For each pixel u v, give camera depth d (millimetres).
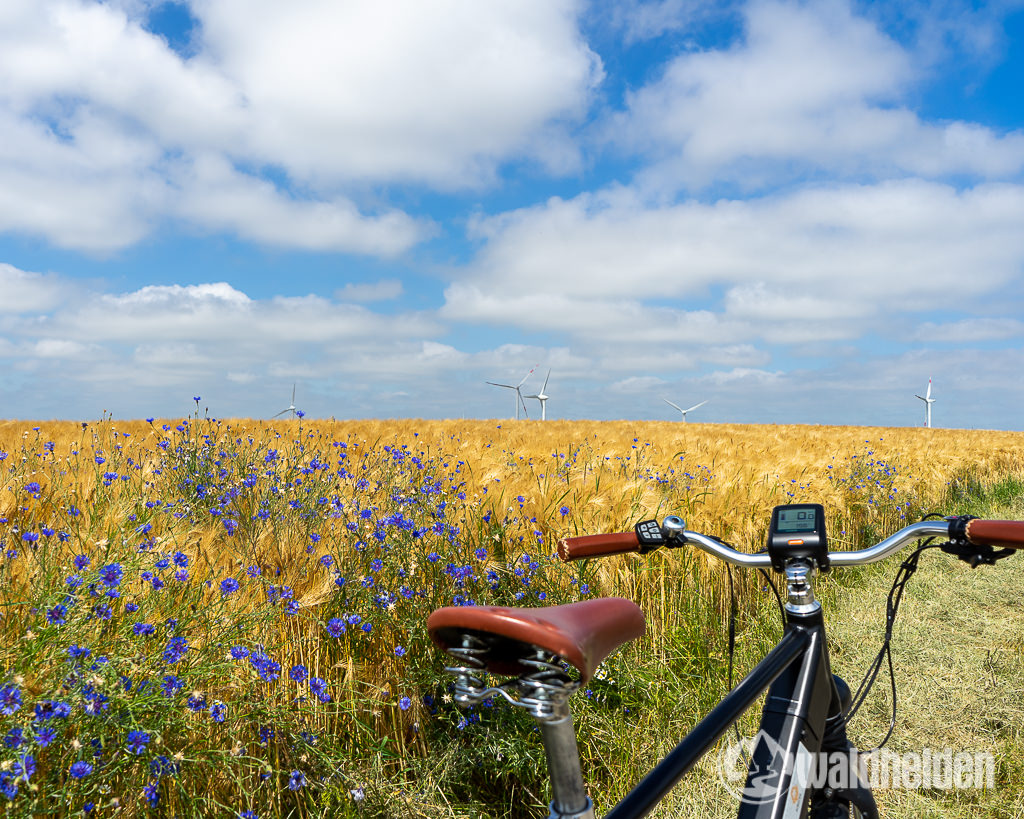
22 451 4887
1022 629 5867
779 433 23938
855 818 2168
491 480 5230
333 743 2721
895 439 20234
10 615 2252
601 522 4766
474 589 3674
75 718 1979
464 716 3084
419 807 2721
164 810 2252
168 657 2156
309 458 5461
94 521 3062
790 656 1803
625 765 3439
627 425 27438
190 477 4629
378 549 3545
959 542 1745
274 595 2873
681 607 5090
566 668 1018
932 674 4891
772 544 1914
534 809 3100
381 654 3252
